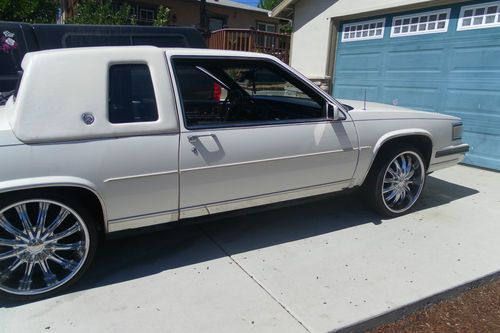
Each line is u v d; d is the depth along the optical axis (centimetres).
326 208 462
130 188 298
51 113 271
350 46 872
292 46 1027
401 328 279
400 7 738
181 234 396
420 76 726
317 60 951
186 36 579
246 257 354
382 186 418
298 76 368
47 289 291
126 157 292
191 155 314
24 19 1126
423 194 511
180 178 314
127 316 276
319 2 923
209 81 385
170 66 312
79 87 280
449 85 678
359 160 396
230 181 336
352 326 269
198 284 313
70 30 535
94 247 303
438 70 693
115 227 308
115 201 296
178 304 289
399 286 312
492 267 341
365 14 817
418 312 296
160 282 315
